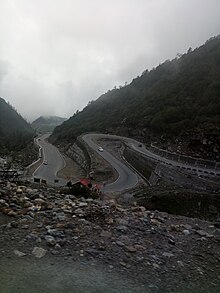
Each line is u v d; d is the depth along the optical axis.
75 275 7.29
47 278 6.97
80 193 22.66
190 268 8.70
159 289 7.21
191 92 126.62
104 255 8.60
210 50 157.62
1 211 11.55
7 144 157.75
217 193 40.22
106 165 70.44
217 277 8.35
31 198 13.82
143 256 8.97
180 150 84.12
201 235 11.94
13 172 40.12
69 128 189.12
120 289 6.95
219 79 119.62
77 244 9.03
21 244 8.61
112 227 10.94
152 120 118.06
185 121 100.38
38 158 99.31
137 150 82.50
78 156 98.75
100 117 174.50
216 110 99.62
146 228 11.48
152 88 168.12
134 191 43.81
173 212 35.22
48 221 10.58
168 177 51.00
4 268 7.14
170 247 10.10
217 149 77.81
